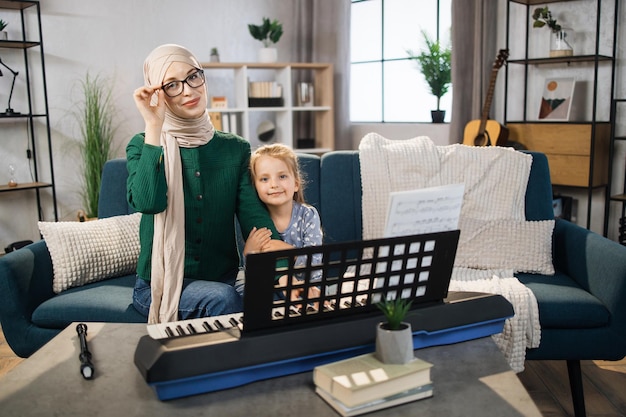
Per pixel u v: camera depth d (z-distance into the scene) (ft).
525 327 7.22
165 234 6.59
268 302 3.91
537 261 8.52
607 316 7.25
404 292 4.34
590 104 13.79
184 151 6.81
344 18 18.11
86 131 16.55
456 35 14.33
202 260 7.03
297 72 19.76
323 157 9.17
